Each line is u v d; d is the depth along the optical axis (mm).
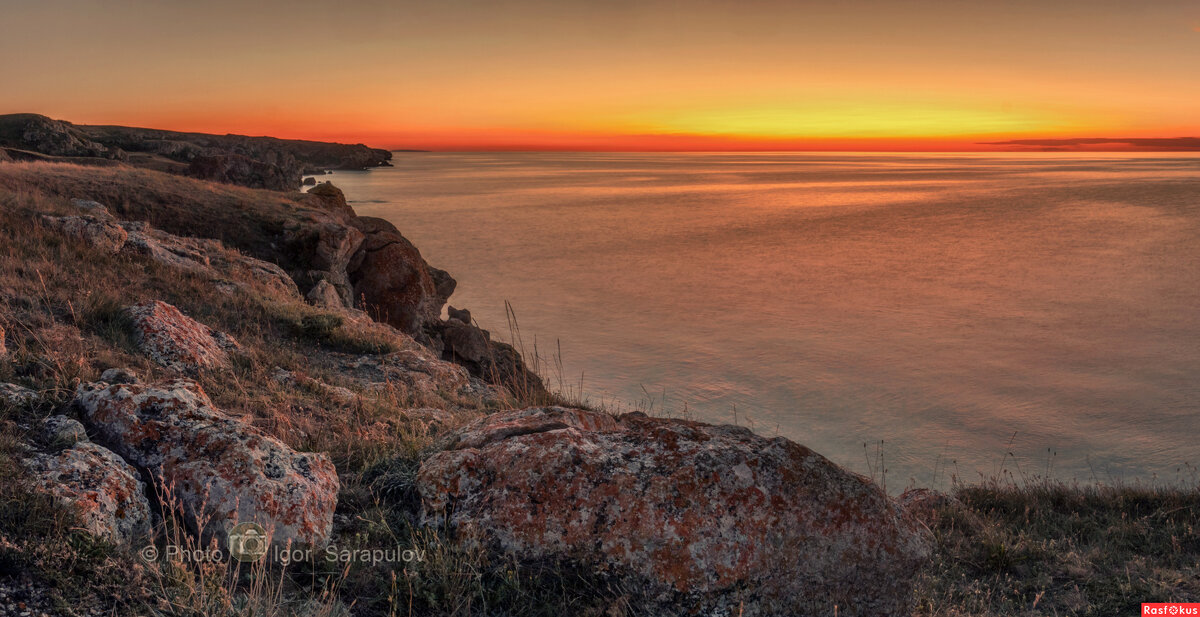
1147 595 5547
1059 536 7652
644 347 46344
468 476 4164
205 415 4262
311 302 15680
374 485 4539
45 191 18484
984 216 138375
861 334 52406
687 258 86875
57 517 3043
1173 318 58250
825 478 4043
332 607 3256
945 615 4859
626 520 3812
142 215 19391
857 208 157125
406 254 21156
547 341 46844
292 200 24984
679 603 3641
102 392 4301
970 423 33906
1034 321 57531
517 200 171750
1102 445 31172
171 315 7789
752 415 33844
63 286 8961
